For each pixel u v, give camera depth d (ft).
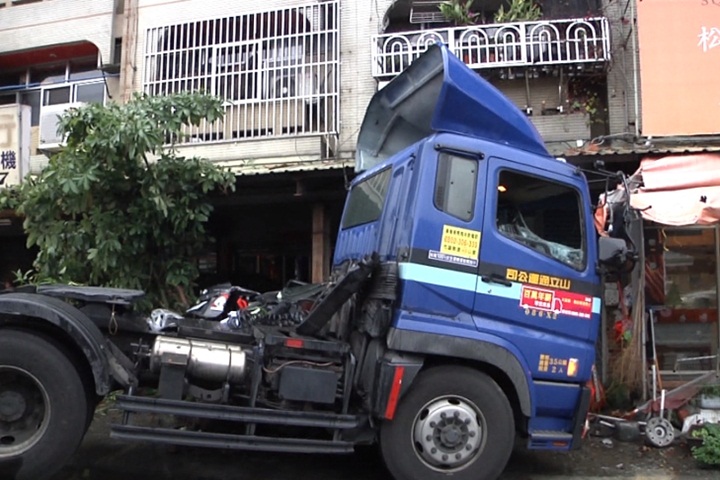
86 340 13.79
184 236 24.30
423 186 14.78
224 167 25.34
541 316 15.44
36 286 15.88
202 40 33.40
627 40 29.32
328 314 15.70
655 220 19.77
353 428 14.66
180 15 34.73
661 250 25.40
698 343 25.14
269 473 16.71
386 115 19.11
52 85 39.86
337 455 18.39
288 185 27.86
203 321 16.62
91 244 22.86
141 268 23.68
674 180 20.85
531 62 28.73
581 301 15.90
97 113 22.00
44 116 37.96
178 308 23.82
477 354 14.74
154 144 21.67
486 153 15.35
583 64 28.84
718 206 19.51
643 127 26.14
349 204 20.26
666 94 26.14
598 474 17.10
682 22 26.32
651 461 18.19
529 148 16.20
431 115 15.83
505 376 15.43
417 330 14.42
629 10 29.45
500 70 29.37
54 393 13.74
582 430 15.79
